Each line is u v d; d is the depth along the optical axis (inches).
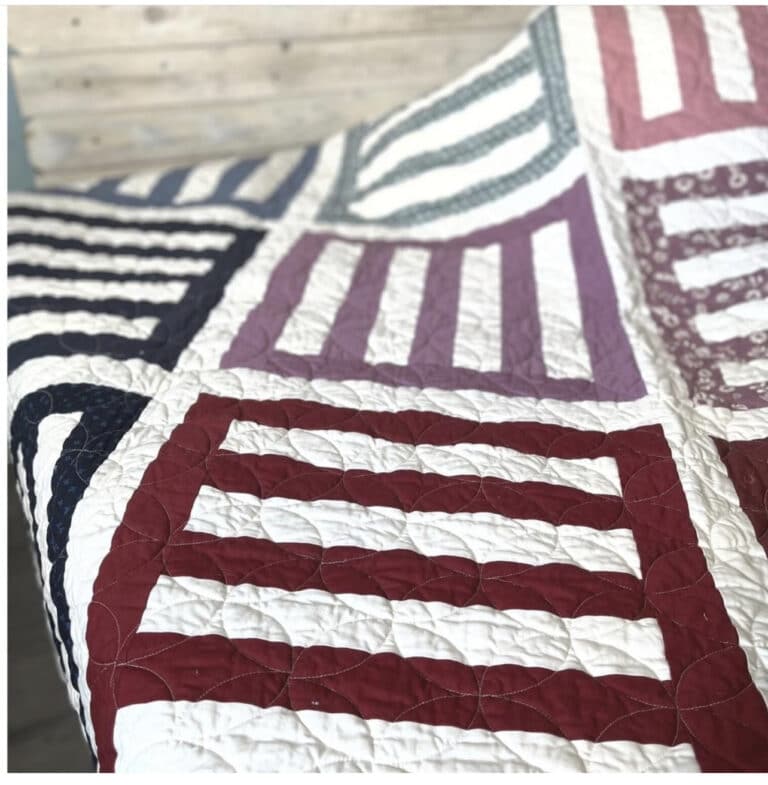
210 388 45.7
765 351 48.8
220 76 73.5
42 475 41.7
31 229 60.7
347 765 29.3
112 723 31.3
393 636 33.2
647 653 33.0
